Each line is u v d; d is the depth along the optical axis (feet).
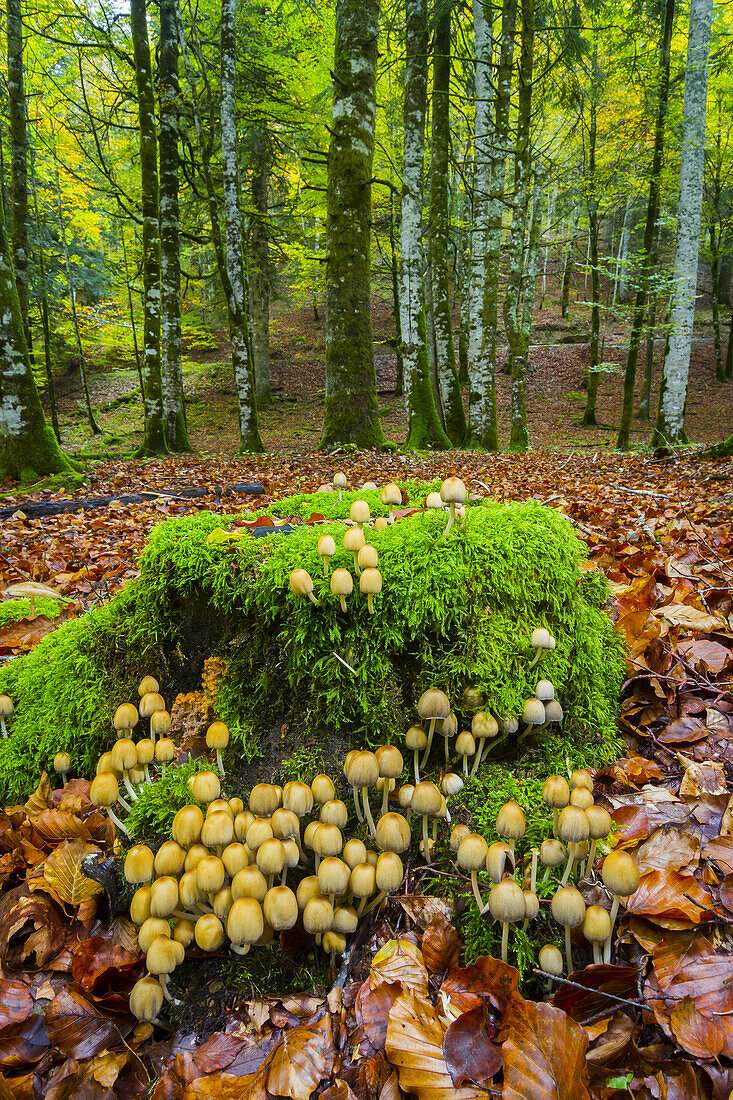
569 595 9.27
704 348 109.70
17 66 43.75
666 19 47.01
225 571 8.55
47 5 45.50
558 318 124.47
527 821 7.06
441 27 51.90
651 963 5.68
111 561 18.80
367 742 8.02
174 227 55.01
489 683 8.04
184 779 7.85
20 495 30.35
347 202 41.39
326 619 8.11
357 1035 5.46
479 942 6.04
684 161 40.83
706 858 6.63
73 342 93.35
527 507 9.86
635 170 53.16
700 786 7.79
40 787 8.84
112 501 27.40
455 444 58.44
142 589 9.34
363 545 7.98
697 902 5.89
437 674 8.07
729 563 13.93
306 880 6.09
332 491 15.46
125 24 53.72
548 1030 4.79
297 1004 5.96
